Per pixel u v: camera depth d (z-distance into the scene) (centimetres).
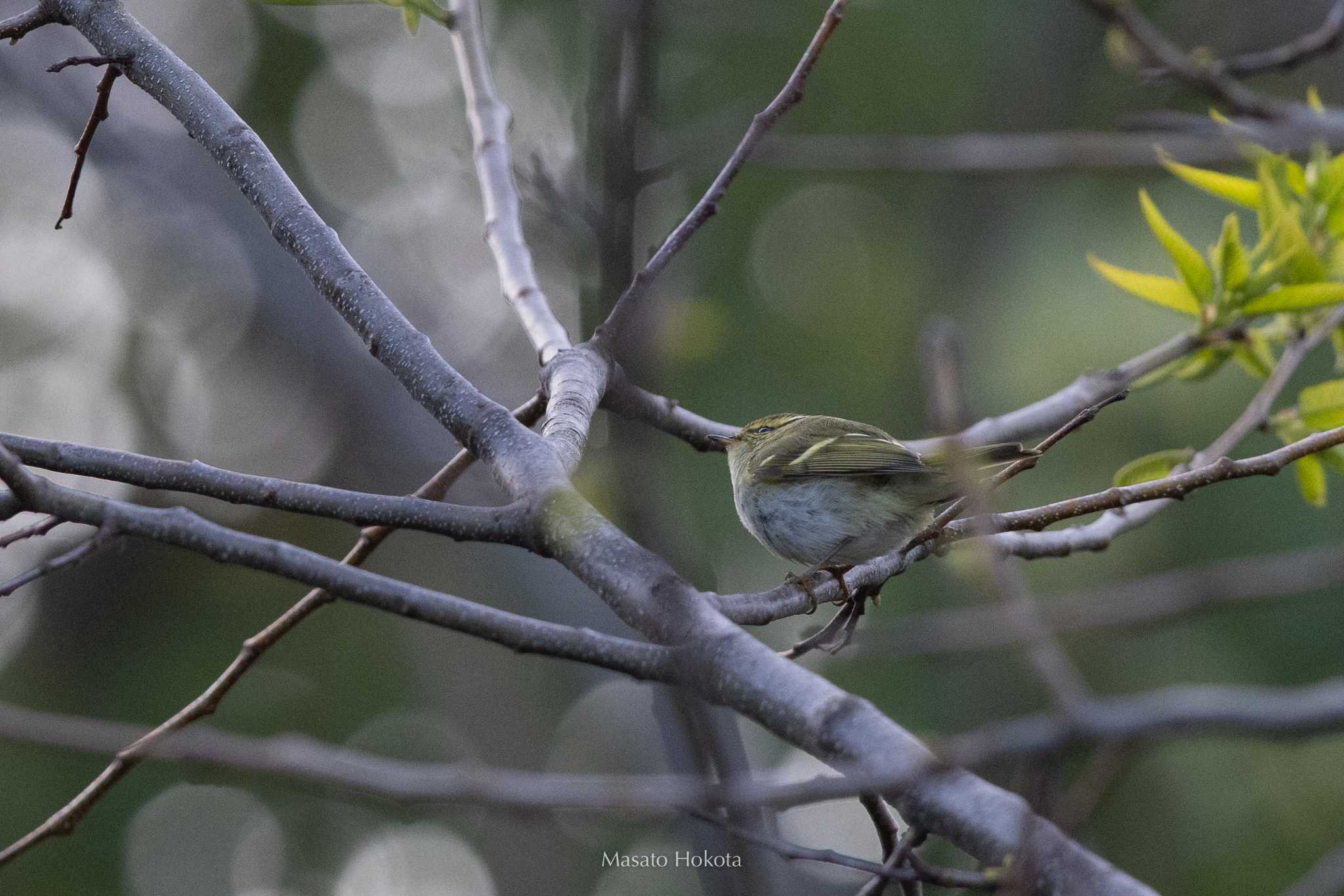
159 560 1648
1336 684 875
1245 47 1515
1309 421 714
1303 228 741
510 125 765
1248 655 1277
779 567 1463
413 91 1895
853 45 1554
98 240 1942
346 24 1867
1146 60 927
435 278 1883
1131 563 1239
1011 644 814
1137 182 1368
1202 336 730
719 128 1039
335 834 1773
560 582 1480
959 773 310
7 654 1619
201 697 544
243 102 1853
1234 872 1185
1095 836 1227
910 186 1650
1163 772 1227
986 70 1588
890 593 1325
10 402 1873
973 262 1542
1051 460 1227
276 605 1631
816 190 1653
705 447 751
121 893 1408
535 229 752
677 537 750
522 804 473
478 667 1647
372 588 360
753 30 1497
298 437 1892
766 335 1588
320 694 1596
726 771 641
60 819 511
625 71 669
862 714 322
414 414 1827
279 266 1900
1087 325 1249
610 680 1622
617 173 670
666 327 827
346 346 1869
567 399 544
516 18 1577
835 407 1561
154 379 1927
